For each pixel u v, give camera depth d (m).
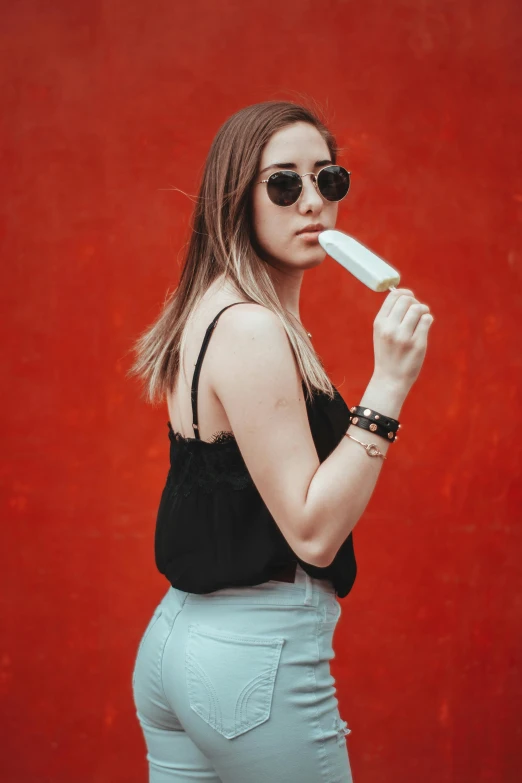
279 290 1.79
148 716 1.76
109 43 3.51
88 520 3.57
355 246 1.60
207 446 1.59
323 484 1.44
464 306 3.59
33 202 3.54
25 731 3.54
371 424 1.47
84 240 3.55
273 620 1.58
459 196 3.57
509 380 3.61
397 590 3.60
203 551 1.60
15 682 3.54
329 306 3.62
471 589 3.61
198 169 3.55
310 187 1.67
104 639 3.56
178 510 1.64
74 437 3.57
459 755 3.59
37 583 3.55
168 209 3.56
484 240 3.59
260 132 1.67
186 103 3.54
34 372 3.56
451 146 3.56
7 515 3.55
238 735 1.55
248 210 1.69
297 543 1.46
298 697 1.57
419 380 3.60
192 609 1.64
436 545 3.61
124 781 3.54
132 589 3.58
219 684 1.56
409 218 3.56
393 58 3.54
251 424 1.47
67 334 3.56
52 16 3.50
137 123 3.54
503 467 3.61
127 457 3.58
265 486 1.48
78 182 3.54
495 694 3.61
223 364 1.51
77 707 3.55
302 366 1.54
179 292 1.79
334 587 1.68
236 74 3.52
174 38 3.52
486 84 3.55
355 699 3.58
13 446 3.55
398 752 3.58
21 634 3.55
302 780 1.56
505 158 3.56
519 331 3.60
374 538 3.61
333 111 3.53
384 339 1.51
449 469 3.61
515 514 3.61
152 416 3.60
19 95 3.51
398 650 3.60
